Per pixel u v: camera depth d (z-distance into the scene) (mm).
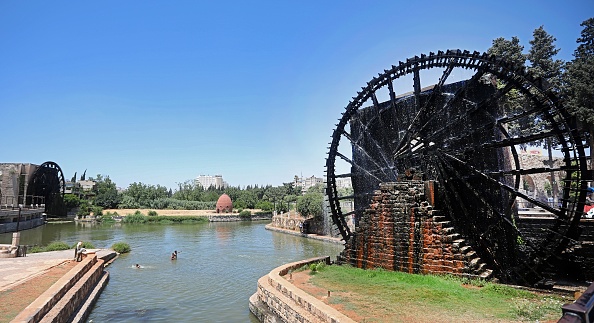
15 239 22781
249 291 19797
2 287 13883
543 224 20219
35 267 18094
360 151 21359
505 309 9250
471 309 9320
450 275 12766
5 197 61656
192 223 73562
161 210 86125
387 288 11562
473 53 15977
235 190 114750
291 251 35062
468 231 15930
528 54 28828
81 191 91188
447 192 16250
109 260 28703
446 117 17969
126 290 19859
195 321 14836
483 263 13172
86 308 15180
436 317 8812
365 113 21375
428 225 13602
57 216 72688
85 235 47625
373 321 8680
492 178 15602
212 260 29828
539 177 35531
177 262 28781
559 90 23875
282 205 90312
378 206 15086
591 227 17359
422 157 17359
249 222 77688
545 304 9375
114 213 77375
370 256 15070
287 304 11391
